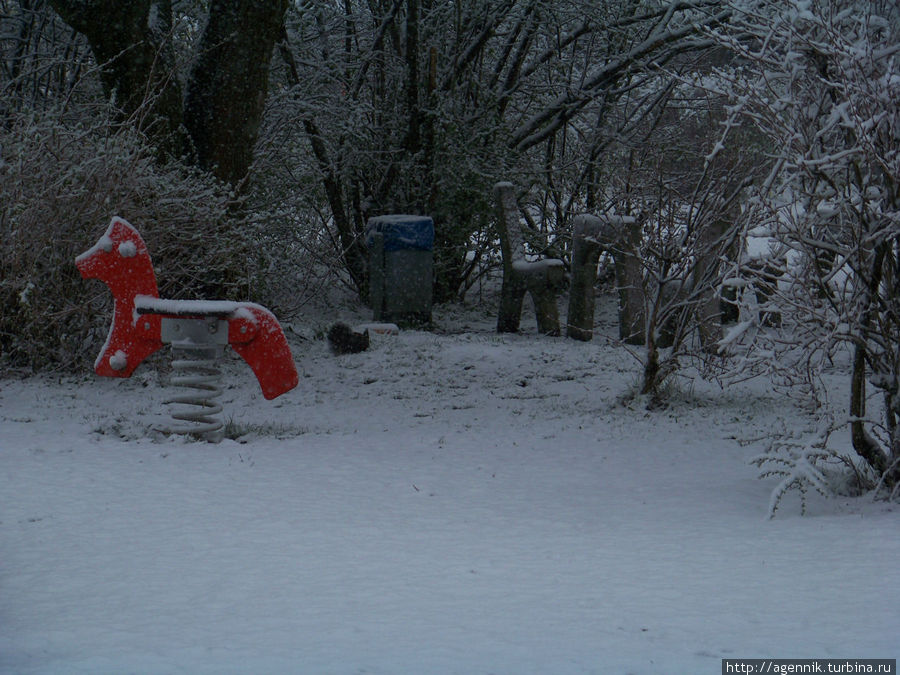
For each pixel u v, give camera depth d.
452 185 24.14
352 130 22.34
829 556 6.30
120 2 15.48
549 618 5.04
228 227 15.88
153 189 14.30
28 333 14.03
